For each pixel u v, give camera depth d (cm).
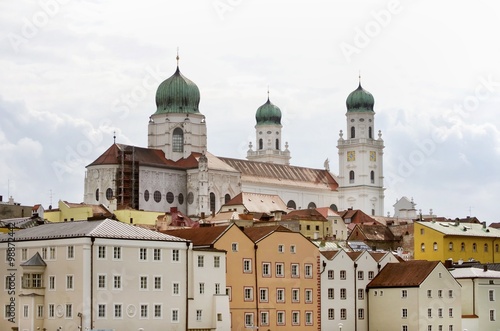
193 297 18788
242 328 19938
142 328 17988
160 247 18362
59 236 17800
